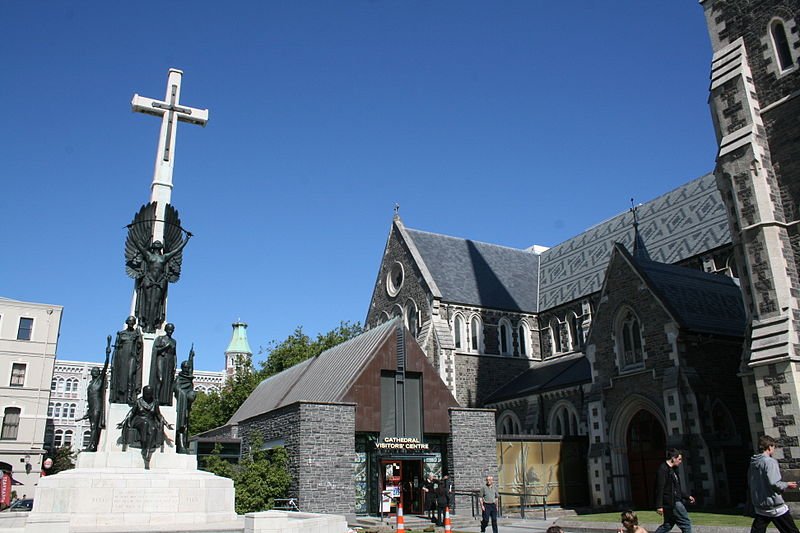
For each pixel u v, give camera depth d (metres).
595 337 33.50
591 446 32.47
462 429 31.39
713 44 26.41
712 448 27.00
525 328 51.06
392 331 31.58
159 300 20.19
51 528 12.70
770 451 10.85
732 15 25.80
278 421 30.03
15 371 60.34
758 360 21.83
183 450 19.20
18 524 15.53
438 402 31.52
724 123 24.94
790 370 20.97
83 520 16.16
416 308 48.84
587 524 21.86
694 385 28.12
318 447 27.47
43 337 62.09
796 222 22.66
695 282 33.81
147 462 18.09
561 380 40.94
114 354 18.98
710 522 19.56
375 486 29.06
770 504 10.52
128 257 20.47
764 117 24.17
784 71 23.72
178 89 23.02
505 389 46.81
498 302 50.59
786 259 22.53
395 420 30.38
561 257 55.06
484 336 48.97
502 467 32.88
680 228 42.94
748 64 24.91
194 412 63.97
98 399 18.55
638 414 31.00
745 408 29.31
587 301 47.06
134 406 18.30
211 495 17.91
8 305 61.25
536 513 31.25
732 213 24.19
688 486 27.02
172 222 21.28
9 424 58.78
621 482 30.67
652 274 32.34
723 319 31.55
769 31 24.42
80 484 16.67
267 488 26.69
